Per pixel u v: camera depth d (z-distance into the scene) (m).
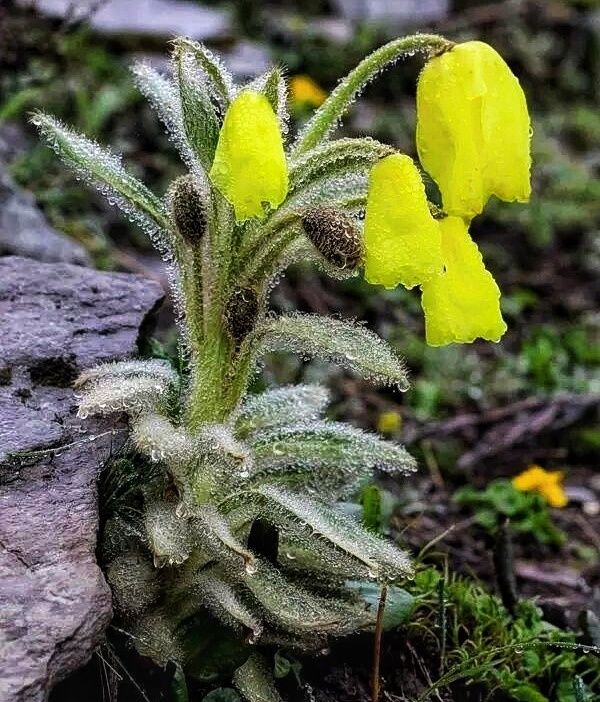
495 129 0.36
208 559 0.40
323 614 0.40
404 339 0.91
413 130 1.32
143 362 0.41
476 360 0.93
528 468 0.77
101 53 1.13
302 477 0.42
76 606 0.35
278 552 0.42
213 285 0.39
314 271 0.96
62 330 0.49
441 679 0.44
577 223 1.24
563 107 1.69
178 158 1.07
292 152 0.39
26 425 0.43
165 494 0.40
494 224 1.24
